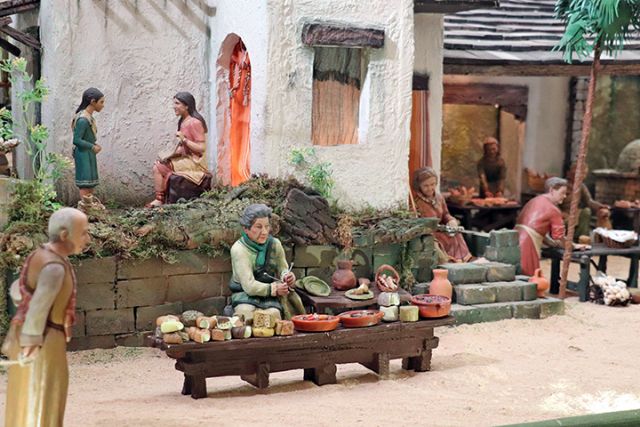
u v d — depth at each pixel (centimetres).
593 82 164
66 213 106
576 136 219
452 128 217
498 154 210
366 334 130
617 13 158
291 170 152
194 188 152
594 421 98
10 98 177
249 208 136
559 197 175
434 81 174
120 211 155
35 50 161
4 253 134
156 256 141
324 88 154
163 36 163
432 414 122
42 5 159
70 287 106
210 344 123
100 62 159
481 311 154
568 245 167
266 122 150
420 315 134
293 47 150
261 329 125
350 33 151
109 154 161
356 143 156
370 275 151
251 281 135
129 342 141
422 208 166
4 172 146
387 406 124
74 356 138
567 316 158
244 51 159
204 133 154
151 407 123
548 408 125
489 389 130
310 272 148
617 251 175
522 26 202
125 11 160
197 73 165
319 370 130
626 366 139
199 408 122
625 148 217
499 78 212
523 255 173
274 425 118
